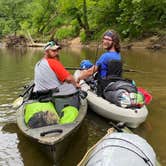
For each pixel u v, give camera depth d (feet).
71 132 7.18
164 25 38.73
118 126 7.09
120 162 5.10
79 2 50.60
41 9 63.82
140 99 9.36
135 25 39.93
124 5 42.68
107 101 9.73
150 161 5.55
